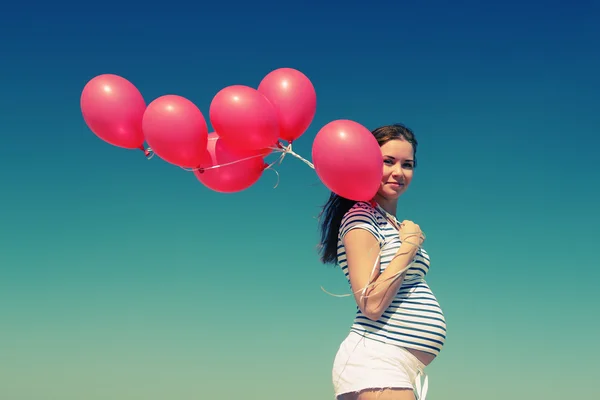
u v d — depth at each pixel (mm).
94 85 3246
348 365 2807
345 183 2871
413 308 2826
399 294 2848
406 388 2707
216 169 3248
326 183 2959
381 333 2775
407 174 3207
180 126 3039
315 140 2941
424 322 2818
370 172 2855
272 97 3289
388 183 3150
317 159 2914
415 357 2793
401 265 2732
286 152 3262
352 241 2826
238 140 3086
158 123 3051
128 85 3287
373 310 2709
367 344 2779
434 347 2838
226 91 3098
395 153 3156
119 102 3205
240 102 3037
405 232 2822
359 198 2961
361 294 2730
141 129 3266
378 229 2887
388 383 2689
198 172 3295
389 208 3234
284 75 3355
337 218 3318
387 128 3219
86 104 3236
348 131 2871
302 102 3293
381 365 2723
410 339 2775
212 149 3244
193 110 3102
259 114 3039
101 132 3252
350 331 2926
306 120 3334
